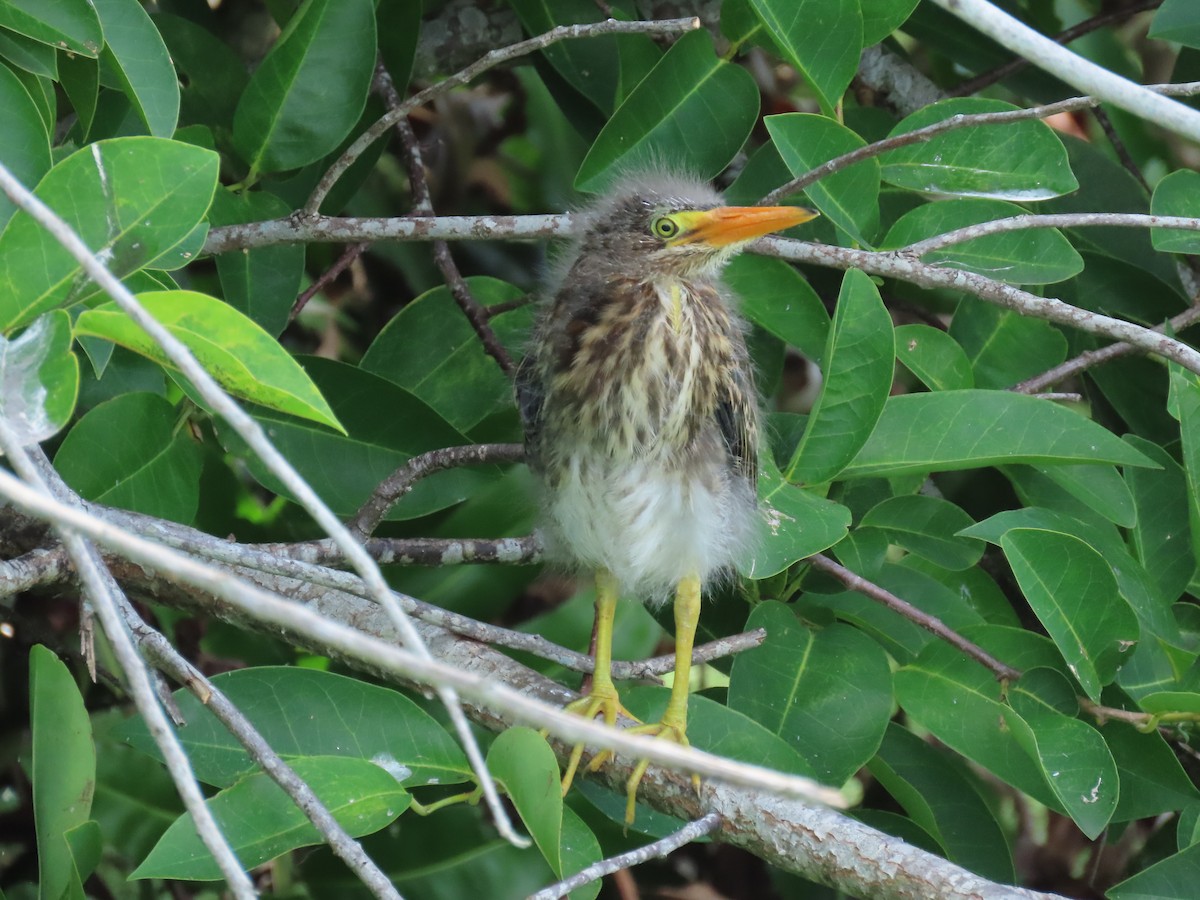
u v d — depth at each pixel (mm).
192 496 6824
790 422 7891
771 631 6691
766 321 7453
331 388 7297
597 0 7730
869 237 7117
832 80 6961
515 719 6480
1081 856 9086
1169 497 7074
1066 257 7035
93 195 4930
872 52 9133
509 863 7578
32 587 6418
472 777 5938
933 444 6672
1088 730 6141
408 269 9477
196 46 7641
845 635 6680
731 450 7488
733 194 8023
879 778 6836
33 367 4238
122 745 7637
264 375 4230
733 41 7398
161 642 5086
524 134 10102
